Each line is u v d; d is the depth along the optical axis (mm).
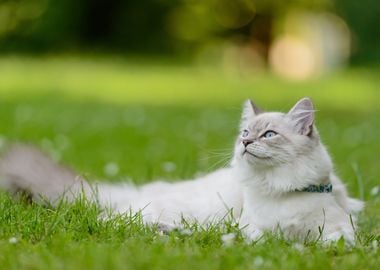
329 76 31844
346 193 7129
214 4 36281
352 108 20234
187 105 20234
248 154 6184
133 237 5816
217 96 22688
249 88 25375
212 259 5191
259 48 36875
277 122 6297
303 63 37219
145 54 36062
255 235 6066
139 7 36031
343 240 5637
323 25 37250
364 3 32219
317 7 35875
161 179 8820
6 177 7676
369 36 33188
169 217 6809
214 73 31453
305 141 6180
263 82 27953
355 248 5691
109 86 24500
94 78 26578
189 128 15141
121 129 14711
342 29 36281
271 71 35844
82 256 5066
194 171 9578
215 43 36500
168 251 5344
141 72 29797
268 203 6227
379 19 32531
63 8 35094
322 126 15859
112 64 31766
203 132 14508
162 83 26234
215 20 36406
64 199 7262
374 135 14836
